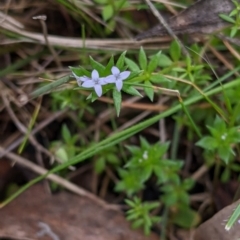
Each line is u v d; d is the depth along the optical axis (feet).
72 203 1.01
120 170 1.00
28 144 1.03
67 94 0.99
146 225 0.99
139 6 1.01
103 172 1.04
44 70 1.03
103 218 1.01
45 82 1.01
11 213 1.00
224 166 1.02
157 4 1.02
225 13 0.98
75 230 1.00
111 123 1.05
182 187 1.00
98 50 1.02
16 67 1.02
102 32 1.04
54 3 1.03
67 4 1.00
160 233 1.01
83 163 1.04
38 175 1.02
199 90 0.95
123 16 1.04
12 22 1.00
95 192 1.03
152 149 0.98
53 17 1.05
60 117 1.04
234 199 0.99
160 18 0.98
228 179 1.02
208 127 0.96
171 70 0.98
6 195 1.02
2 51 1.02
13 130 1.04
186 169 1.04
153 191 1.03
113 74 0.88
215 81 0.98
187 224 1.01
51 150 1.02
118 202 1.03
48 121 1.03
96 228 1.00
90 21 1.02
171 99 1.02
